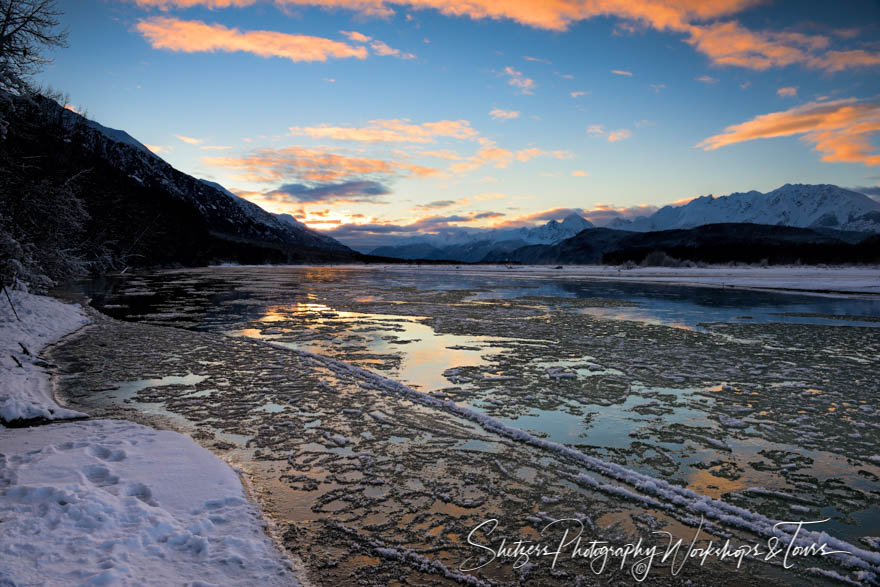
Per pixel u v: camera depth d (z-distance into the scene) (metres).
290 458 5.81
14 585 2.99
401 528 4.32
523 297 28.14
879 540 4.26
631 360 11.42
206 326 16.17
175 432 6.28
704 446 6.37
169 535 3.84
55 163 24.66
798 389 9.07
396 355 11.82
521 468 5.62
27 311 14.80
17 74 14.02
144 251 56.91
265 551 3.82
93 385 8.88
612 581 3.66
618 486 5.20
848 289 32.41
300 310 21.16
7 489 4.21
